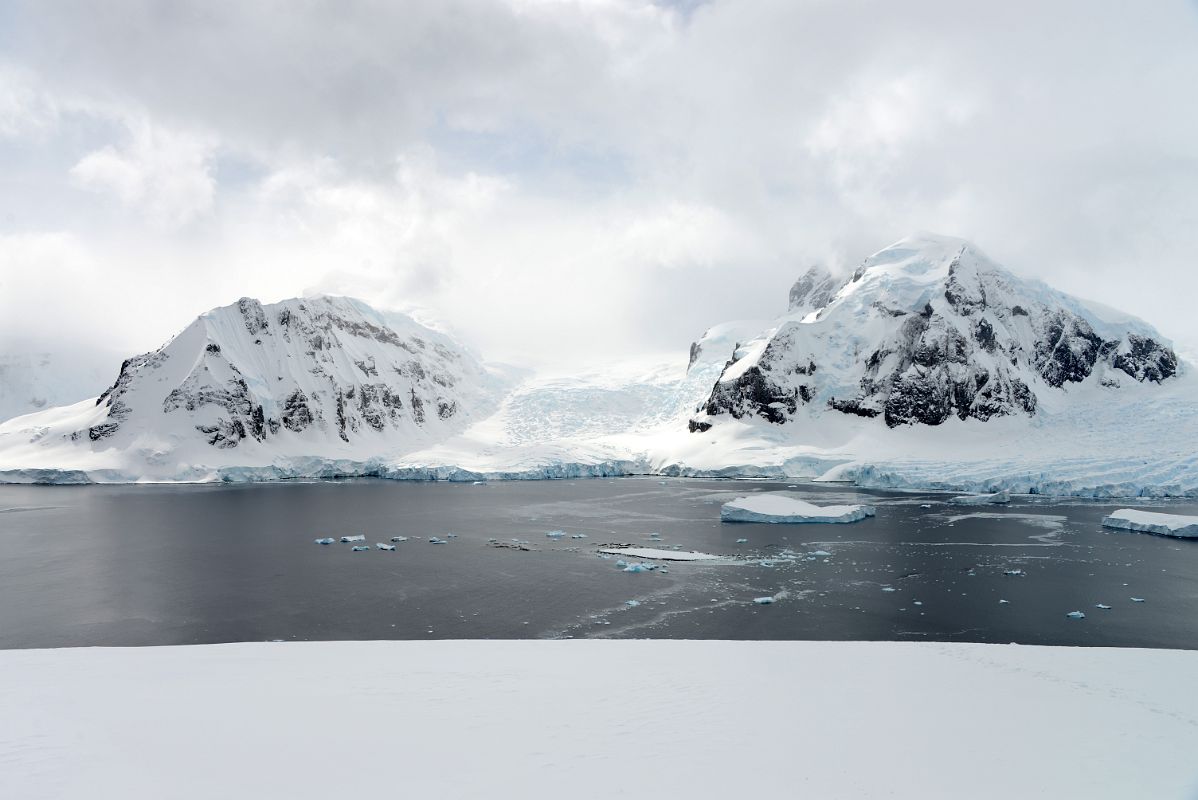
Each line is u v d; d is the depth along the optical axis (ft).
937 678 97.14
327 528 375.04
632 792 56.65
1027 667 105.60
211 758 61.41
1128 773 63.26
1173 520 343.26
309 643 127.75
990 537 340.59
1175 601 221.66
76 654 114.42
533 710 77.97
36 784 54.60
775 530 366.63
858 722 75.87
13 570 269.44
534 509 458.09
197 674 94.89
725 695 85.51
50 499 505.25
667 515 427.33
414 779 58.13
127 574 261.65
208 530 367.86
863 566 274.16
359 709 77.25
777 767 62.75
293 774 58.39
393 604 218.38
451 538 343.46
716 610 210.18
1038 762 65.51
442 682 90.74
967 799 57.11
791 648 119.96
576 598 224.94
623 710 78.54
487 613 207.82
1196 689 93.71
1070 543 323.16
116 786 54.70
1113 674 101.81
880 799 56.65
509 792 56.03
